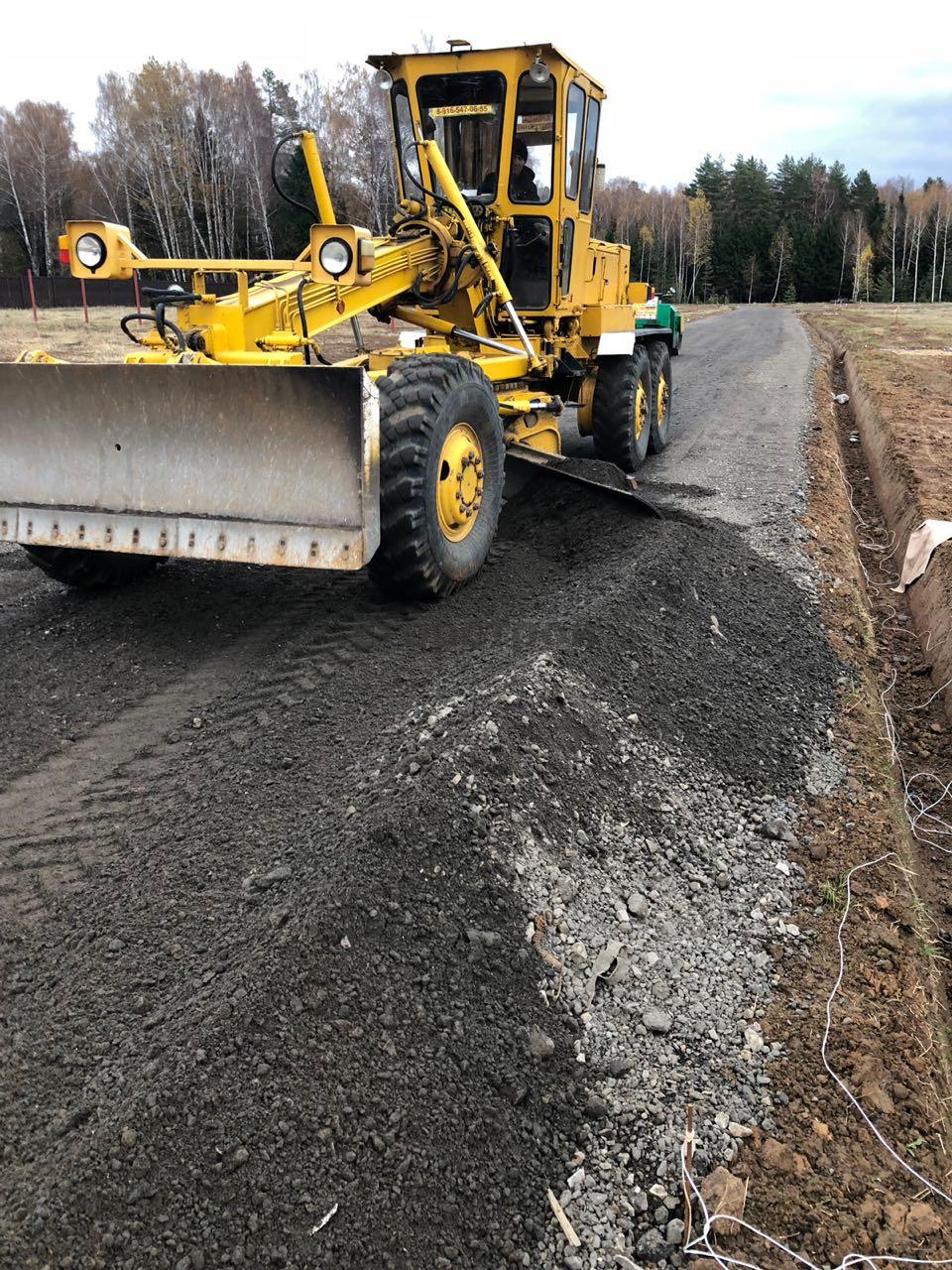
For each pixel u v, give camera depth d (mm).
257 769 3648
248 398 4188
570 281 7250
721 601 5488
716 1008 2982
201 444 4363
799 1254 2316
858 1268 2291
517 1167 2416
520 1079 2578
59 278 38875
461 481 5016
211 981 2613
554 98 6410
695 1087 2709
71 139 53562
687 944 3207
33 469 4727
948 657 5586
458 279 6203
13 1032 2559
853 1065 2818
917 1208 2432
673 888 3432
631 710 4156
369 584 5375
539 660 4047
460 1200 2295
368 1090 2406
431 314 6367
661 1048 2811
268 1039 2424
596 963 2988
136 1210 2102
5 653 4777
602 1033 2807
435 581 4891
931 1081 2840
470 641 4695
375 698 4113
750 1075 2766
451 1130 2402
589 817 3506
